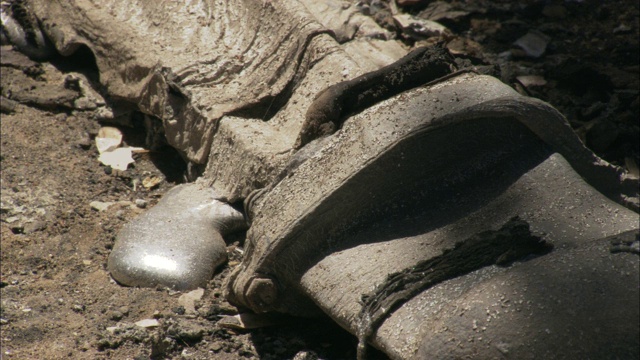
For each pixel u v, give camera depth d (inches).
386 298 232.8
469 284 224.4
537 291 206.2
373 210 265.9
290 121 364.2
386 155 258.2
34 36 479.5
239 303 300.7
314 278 261.1
